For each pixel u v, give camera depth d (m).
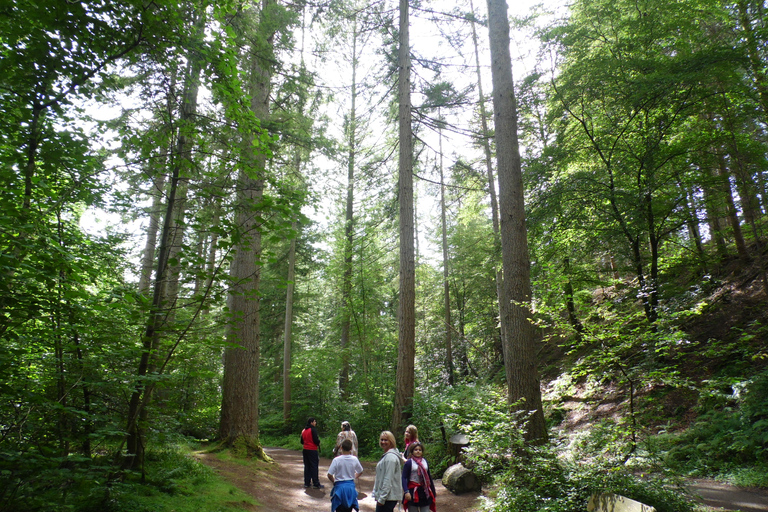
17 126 3.73
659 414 9.84
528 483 6.00
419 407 11.16
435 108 14.03
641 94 10.35
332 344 20.30
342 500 5.44
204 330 4.75
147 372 4.83
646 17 11.42
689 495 5.18
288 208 4.57
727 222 15.94
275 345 24.42
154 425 5.14
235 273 11.46
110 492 4.38
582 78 11.91
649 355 6.43
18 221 3.33
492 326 20.88
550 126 13.80
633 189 11.05
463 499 7.49
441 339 22.97
